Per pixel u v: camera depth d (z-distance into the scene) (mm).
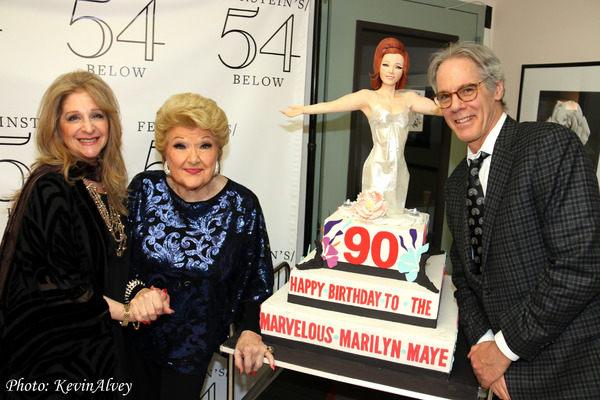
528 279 1255
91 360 1320
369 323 1432
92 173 1426
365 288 1458
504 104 1413
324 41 2275
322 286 1509
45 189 1257
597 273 1128
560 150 1194
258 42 2070
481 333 1421
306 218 2312
